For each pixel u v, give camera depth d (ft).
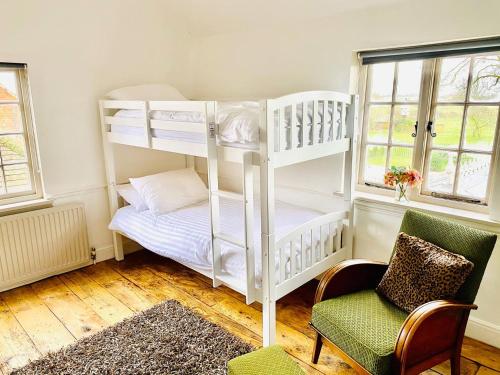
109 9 10.80
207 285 10.26
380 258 9.03
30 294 9.80
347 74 8.79
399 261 6.62
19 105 9.91
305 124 7.18
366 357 5.65
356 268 7.02
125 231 10.63
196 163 13.46
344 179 9.00
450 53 7.48
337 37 8.79
